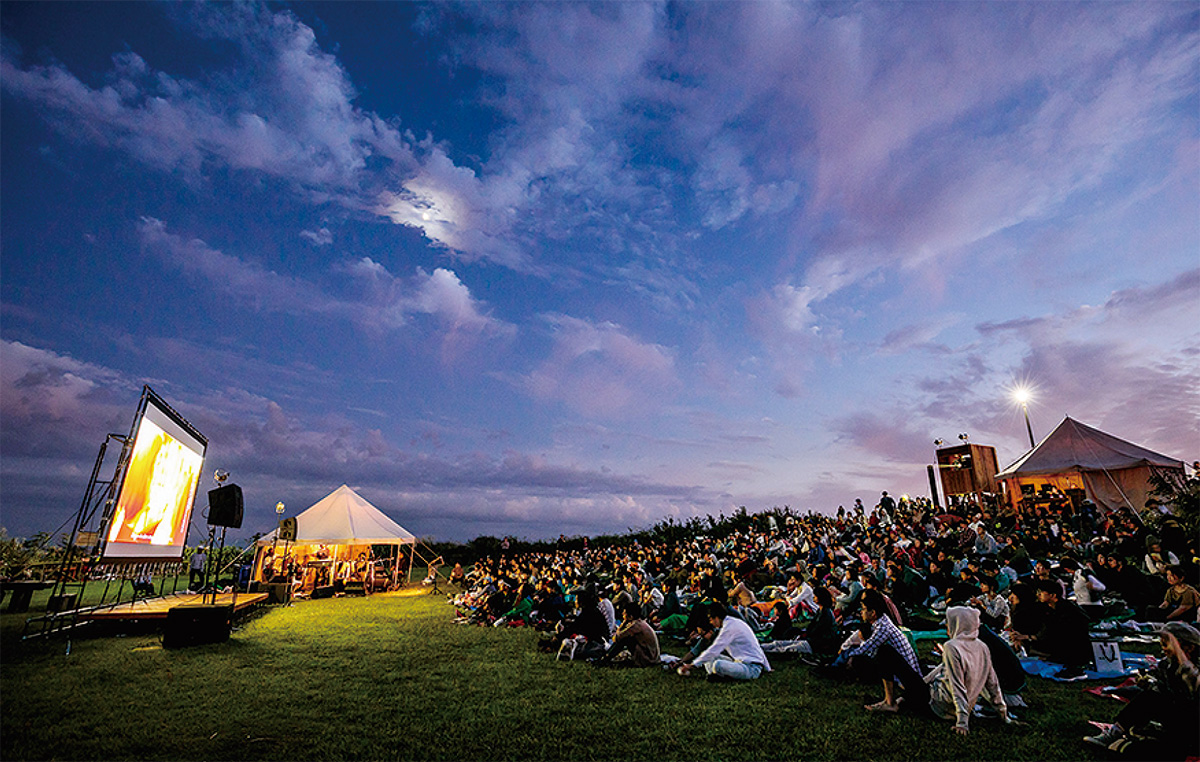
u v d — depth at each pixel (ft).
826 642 28.60
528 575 58.29
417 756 17.87
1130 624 30.55
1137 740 15.67
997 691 18.95
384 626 45.62
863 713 20.49
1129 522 55.42
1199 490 52.60
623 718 20.99
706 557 65.46
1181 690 15.64
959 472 97.19
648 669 28.60
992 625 29.12
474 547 130.21
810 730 19.04
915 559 49.32
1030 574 40.32
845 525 86.84
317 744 18.81
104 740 18.90
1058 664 24.73
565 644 31.99
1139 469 67.67
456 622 48.24
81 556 39.83
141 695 24.06
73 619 36.27
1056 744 17.02
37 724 20.13
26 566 53.16
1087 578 35.12
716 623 28.14
